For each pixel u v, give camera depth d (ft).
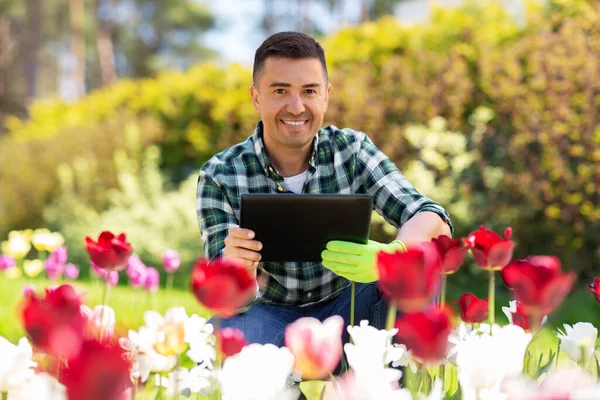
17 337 9.04
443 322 3.32
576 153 13.38
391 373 3.42
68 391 2.61
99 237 4.97
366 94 15.53
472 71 14.97
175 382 3.99
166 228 18.58
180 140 20.81
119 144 21.26
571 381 3.01
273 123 6.41
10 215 24.03
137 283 9.00
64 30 69.41
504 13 16.01
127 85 23.94
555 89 13.67
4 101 64.95
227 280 3.67
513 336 3.76
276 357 3.57
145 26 77.77
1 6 62.69
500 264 4.48
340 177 6.94
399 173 6.95
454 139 14.30
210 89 19.86
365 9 52.49
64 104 27.35
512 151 14.23
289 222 5.29
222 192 6.78
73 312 3.28
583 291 13.20
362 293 6.49
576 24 13.73
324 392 3.72
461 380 3.46
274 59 6.29
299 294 6.73
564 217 13.61
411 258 3.63
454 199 14.64
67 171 21.76
